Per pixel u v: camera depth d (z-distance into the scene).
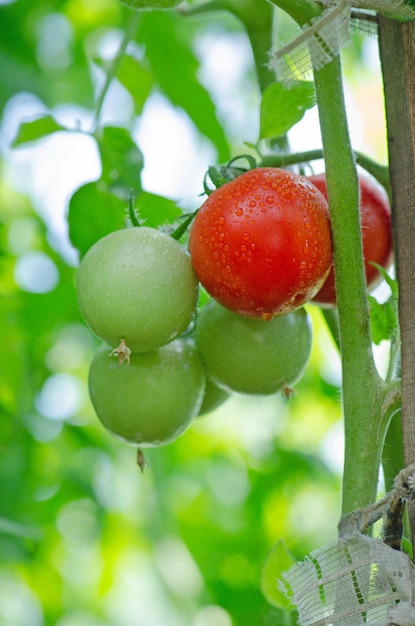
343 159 0.83
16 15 1.67
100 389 0.92
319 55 0.82
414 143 0.83
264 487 1.85
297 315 0.93
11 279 1.50
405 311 0.82
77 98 1.83
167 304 0.87
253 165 0.90
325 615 0.81
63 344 1.87
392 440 0.91
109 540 2.05
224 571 1.70
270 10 1.04
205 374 0.94
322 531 1.87
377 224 0.93
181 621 2.04
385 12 0.83
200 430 2.13
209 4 1.06
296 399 1.96
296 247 0.83
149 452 1.91
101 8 1.84
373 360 0.83
